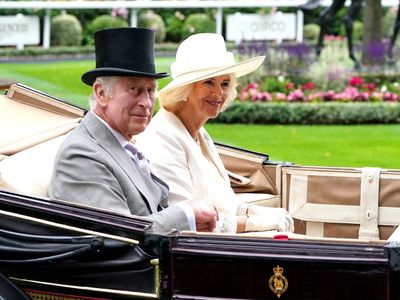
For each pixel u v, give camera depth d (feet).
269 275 11.32
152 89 13.20
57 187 12.66
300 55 51.52
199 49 15.20
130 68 12.84
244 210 15.90
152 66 13.12
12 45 66.64
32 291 12.44
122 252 11.80
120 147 13.14
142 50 12.97
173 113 15.31
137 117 13.01
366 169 16.88
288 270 11.25
